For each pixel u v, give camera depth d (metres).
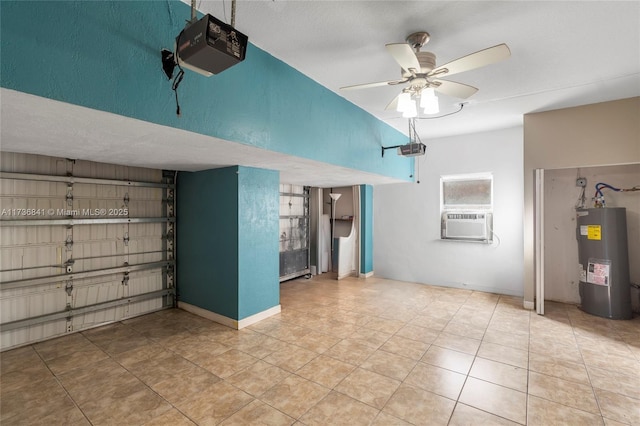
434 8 2.19
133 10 1.89
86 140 2.48
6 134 2.29
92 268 3.74
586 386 2.50
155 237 4.36
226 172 3.83
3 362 2.89
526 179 4.39
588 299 4.23
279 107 2.97
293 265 6.37
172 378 2.62
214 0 2.09
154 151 2.94
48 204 3.40
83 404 2.27
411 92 2.67
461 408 2.22
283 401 2.30
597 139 3.94
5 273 3.14
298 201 6.60
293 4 2.15
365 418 2.12
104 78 1.76
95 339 3.41
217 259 3.92
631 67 3.02
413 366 2.81
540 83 3.40
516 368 2.78
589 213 4.22
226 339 3.40
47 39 1.56
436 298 4.99
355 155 4.20
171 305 4.52
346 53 2.84
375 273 6.75
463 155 5.61
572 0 2.09
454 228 5.70
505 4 2.14
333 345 3.25
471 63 2.16
